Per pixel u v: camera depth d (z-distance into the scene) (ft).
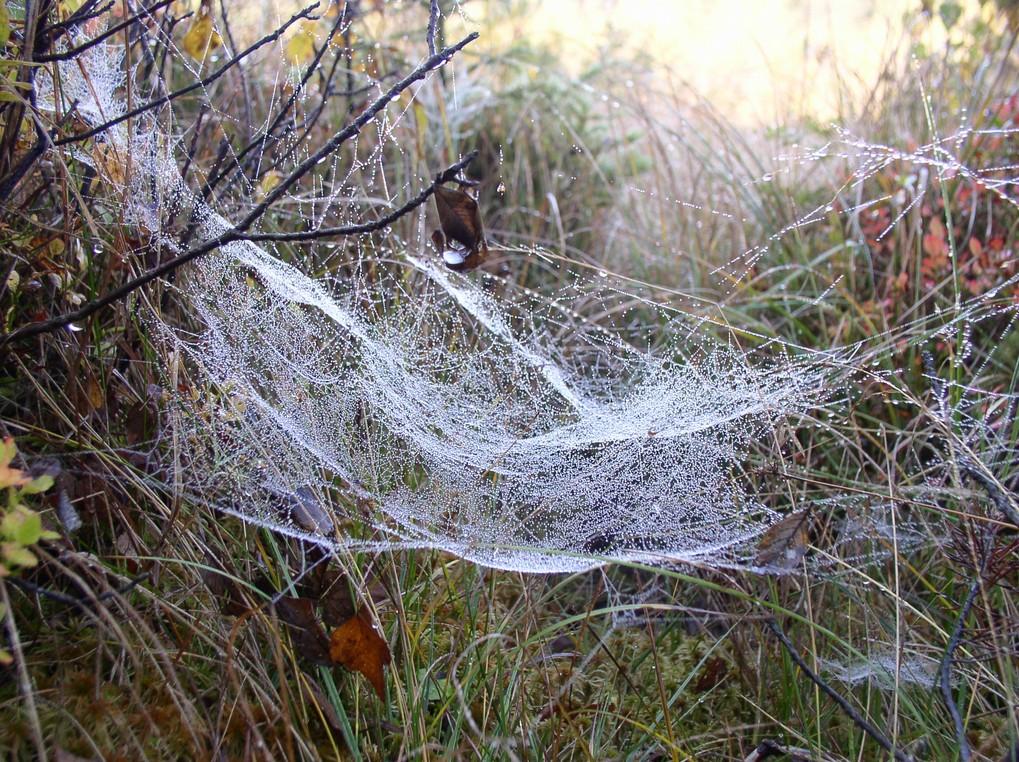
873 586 1.42
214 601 1.22
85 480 1.24
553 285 2.13
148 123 1.49
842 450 1.67
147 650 1.11
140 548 1.24
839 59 2.70
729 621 1.44
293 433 1.41
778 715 1.31
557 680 1.33
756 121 2.58
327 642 1.18
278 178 1.62
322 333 1.56
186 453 1.32
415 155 2.12
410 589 1.34
